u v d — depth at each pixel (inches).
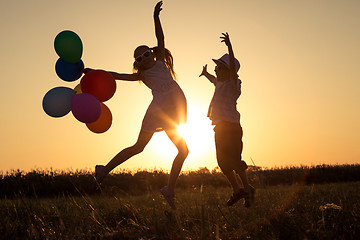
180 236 123.3
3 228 138.1
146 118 187.3
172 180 184.7
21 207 183.2
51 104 184.1
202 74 232.1
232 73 200.5
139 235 129.3
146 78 192.4
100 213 174.2
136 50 190.9
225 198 269.0
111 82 183.8
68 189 527.8
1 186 498.9
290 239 116.0
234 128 199.8
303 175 705.6
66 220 163.5
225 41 201.6
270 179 673.0
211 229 133.0
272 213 150.9
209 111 210.1
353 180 737.6
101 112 185.6
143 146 187.8
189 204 219.3
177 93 189.9
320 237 109.1
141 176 624.7
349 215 136.8
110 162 183.5
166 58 203.5
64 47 183.5
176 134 188.9
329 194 234.8
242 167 195.5
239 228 131.3
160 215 166.7
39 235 126.9
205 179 679.1
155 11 193.6
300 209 164.7
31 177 550.9
